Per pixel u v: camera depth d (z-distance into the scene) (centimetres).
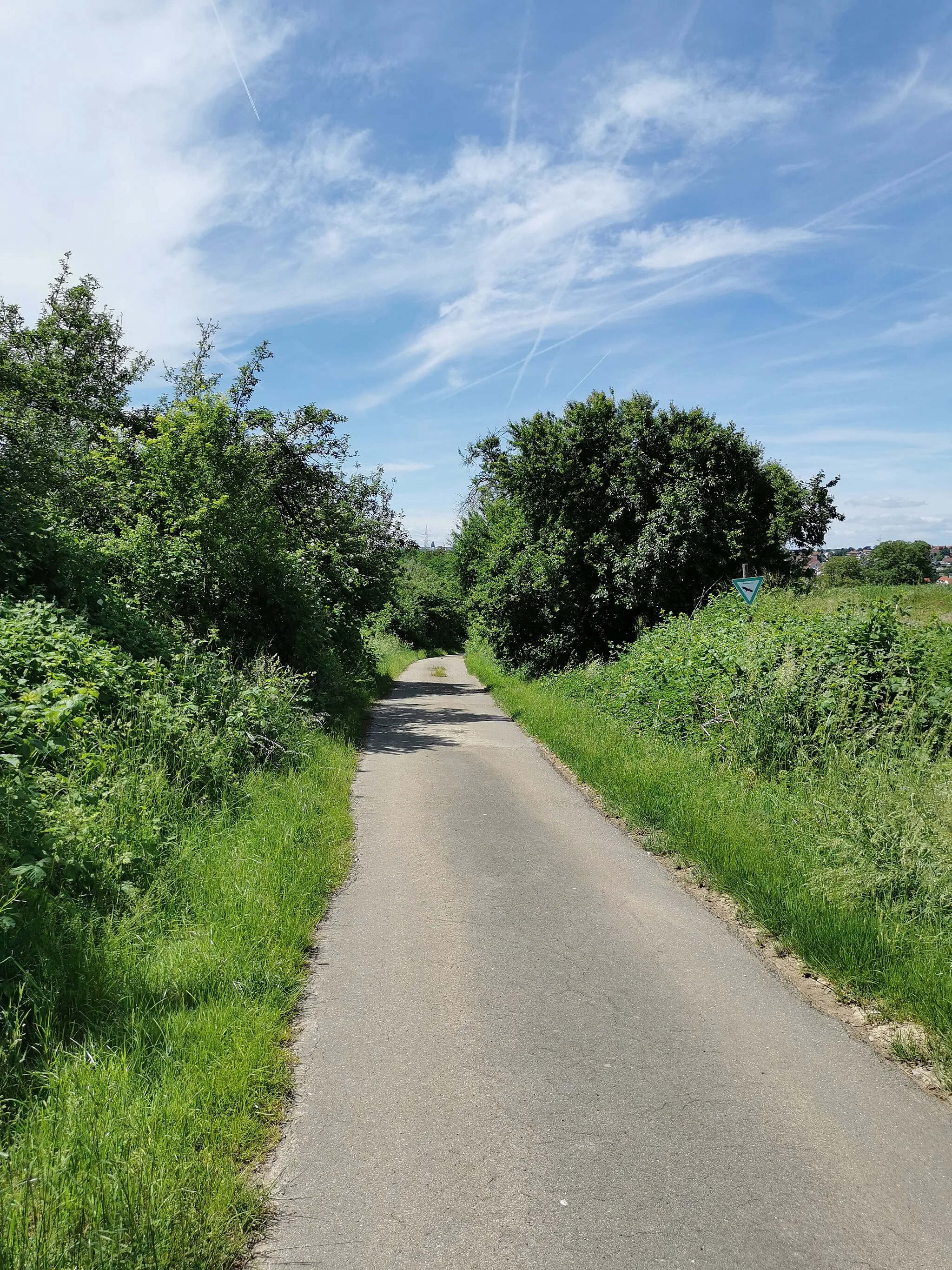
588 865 617
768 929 480
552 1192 265
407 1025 378
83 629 848
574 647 1980
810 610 1377
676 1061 345
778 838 590
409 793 867
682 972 433
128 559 1138
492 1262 235
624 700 1133
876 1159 281
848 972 407
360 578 1822
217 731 782
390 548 2202
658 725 979
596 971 434
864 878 488
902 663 791
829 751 725
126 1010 359
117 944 407
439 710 1745
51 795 520
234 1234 245
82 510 1269
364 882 581
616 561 1788
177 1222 240
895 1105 314
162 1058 323
